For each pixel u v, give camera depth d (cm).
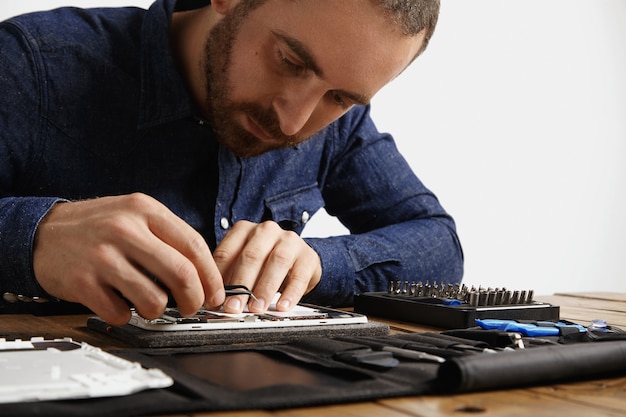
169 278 74
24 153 119
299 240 104
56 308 124
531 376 57
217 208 130
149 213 77
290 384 52
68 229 79
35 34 121
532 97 267
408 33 95
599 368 60
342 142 152
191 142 127
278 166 140
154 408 45
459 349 65
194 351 64
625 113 289
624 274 294
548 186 273
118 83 125
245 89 104
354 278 126
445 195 252
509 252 267
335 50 93
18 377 48
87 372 50
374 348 66
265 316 84
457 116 252
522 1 262
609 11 283
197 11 126
